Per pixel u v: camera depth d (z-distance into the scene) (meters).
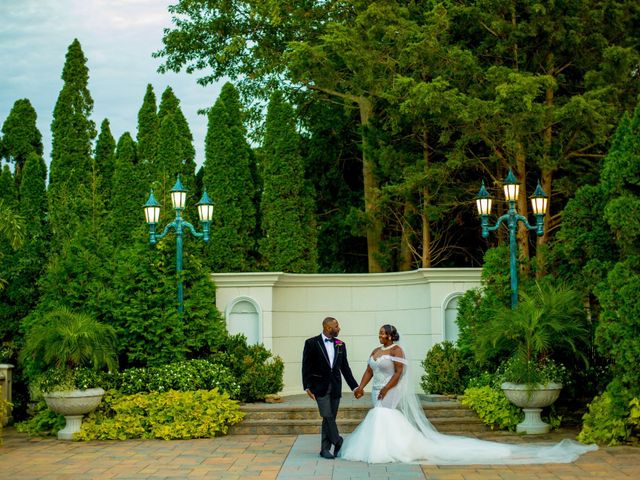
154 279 14.01
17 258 16.53
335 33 17.52
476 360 12.66
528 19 18.23
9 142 22.14
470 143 18.81
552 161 16.89
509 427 12.02
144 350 13.64
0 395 11.58
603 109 15.99
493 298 13.94
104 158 22.88
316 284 17.42
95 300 13.62
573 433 11.75
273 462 9.62
